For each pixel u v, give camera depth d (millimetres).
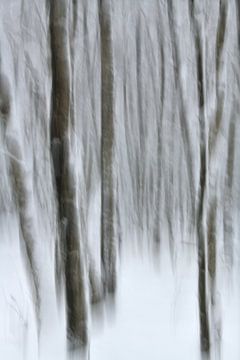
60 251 1686
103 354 1715
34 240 1664
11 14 1683
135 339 1753
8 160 1657
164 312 1798
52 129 1692
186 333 1813
